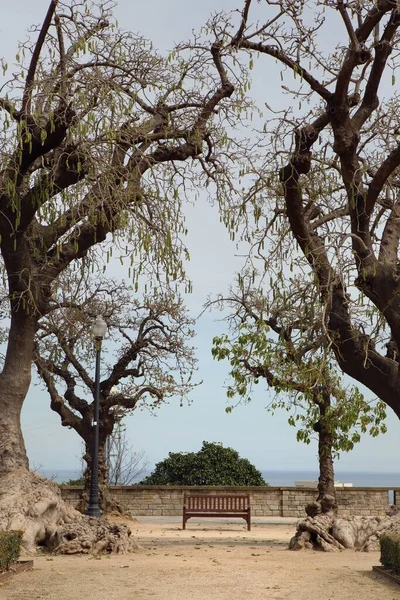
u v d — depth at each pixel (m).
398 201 13.89
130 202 12.98
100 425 24.97
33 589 9.88
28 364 16.19
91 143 12.60
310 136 12.76
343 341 12.79
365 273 11.66
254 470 32.94
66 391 25.06
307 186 13.78
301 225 13.05
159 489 28.02
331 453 19.59
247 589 10.10
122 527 15.02
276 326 17.36
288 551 15.39
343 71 12.36
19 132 12.58
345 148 12.64
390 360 12.86
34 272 15.71
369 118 14.08
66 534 14.37
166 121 14.87
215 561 13.00
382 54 12.81
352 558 14.17
